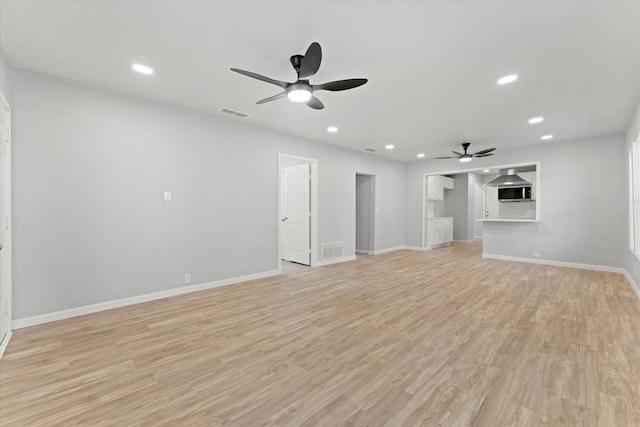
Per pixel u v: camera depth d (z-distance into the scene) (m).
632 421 1.53
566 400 1.71
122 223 3.35
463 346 2.39
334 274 5.00
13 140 2.72
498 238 6.50
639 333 2.60
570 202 5.49
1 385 1.86
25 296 2.78
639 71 2.73
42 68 2.73
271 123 4.46
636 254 3.77
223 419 1.58
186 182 3.86
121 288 3.35
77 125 3.06
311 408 1.66
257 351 2.32
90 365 2.11
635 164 3.93
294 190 6.07
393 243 7.81
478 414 1.60
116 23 2.07
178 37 2.25
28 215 2.79
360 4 1.86
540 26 2.08
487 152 5.50
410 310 3.23
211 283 4.12
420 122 4.34
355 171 6.57
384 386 1.87
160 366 2.10
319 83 3.04
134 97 3.43
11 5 1.86
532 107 3.70
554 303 3.44
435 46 2.34
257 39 2.27
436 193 9.08
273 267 4.90
